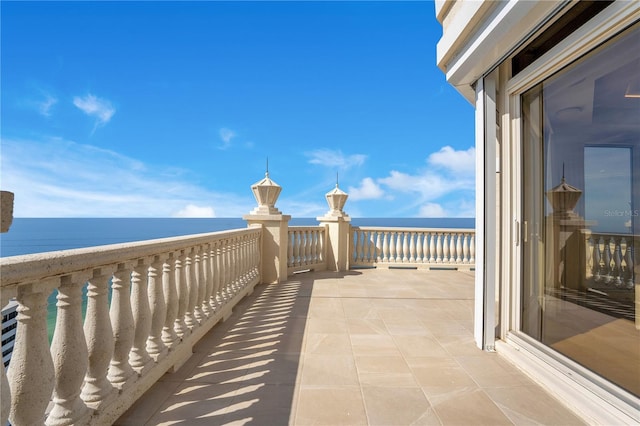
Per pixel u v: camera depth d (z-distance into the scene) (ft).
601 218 8.33
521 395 7.36
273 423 6.21
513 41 7.95
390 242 26.58
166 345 8.09
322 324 12.30
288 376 8.14
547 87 9.07
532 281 9.59
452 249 26.22
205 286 10.80
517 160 9.78
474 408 6.82
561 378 7.41
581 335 8.50
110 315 6.30
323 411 6.64
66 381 4.99
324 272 24.52
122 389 6.19
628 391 6.28
